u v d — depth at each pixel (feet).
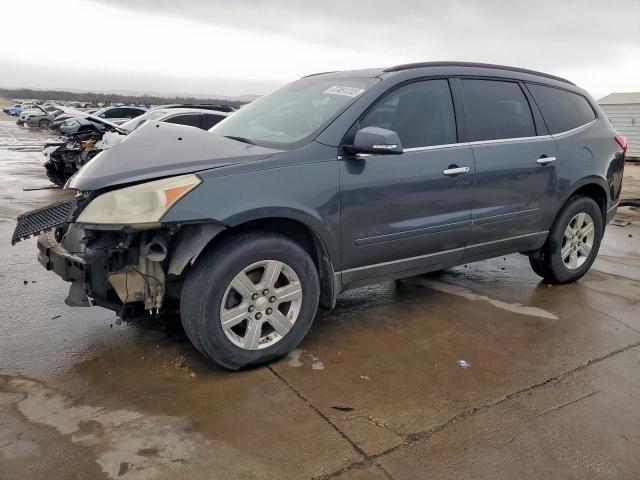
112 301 9.57
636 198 32.86
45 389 9.41
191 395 9.35
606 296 15.02
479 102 13.16
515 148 13.46
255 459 7.72
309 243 11.14
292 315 10.57
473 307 13.96
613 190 16.38
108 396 9.25
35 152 59.26
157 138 10.23
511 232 13.89
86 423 8.45
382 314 13.37
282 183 9.86
